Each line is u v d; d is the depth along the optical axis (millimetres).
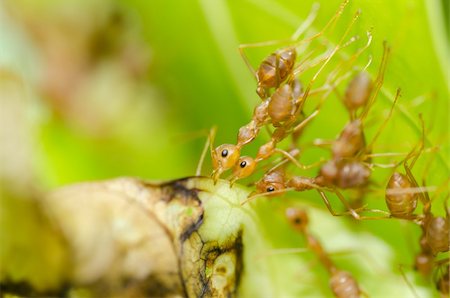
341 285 110
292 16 111
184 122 123
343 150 108
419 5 106
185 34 117
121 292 105
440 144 109
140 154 129
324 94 109
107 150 130
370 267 113
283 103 106
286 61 107
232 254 104
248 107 116
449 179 109
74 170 128
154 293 104
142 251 104
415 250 112
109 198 105
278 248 109
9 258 106
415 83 108
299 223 110
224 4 114
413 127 109
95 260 105
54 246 106
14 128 108
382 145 110
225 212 103
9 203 106
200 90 118
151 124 130
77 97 135
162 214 104
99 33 136
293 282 110
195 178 103
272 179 108
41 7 138
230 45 115
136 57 133
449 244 107
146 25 121
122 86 134
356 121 108
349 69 108
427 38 107
